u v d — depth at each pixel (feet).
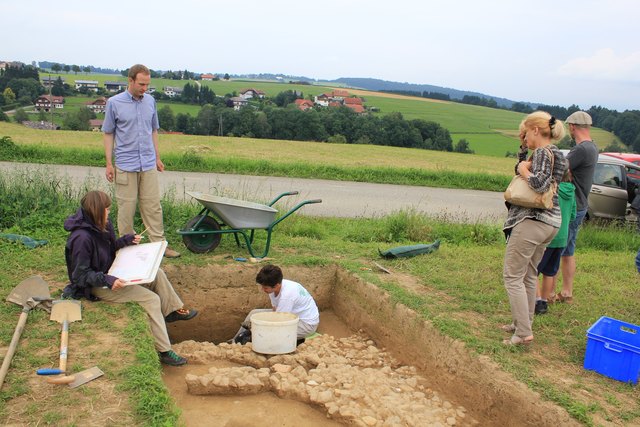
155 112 22.43
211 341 24.03
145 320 16.53
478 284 22.88
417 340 19.08
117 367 13.71
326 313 25.30
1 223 26.13
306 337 21.90
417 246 27.27
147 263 16.81
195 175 57.00
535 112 15.74
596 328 16.46
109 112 21.17
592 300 21.74
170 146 96.78
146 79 21.08
